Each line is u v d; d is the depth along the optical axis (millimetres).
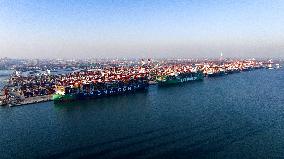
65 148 133625
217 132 152375
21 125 178750
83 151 128750
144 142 138000
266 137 144000
